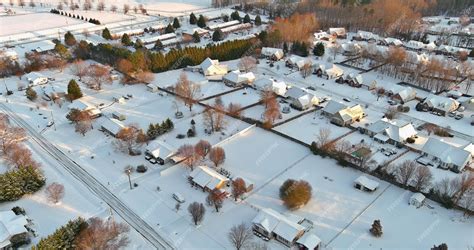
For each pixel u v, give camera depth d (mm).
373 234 91500
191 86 156000
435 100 155250
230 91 166625
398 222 95750
